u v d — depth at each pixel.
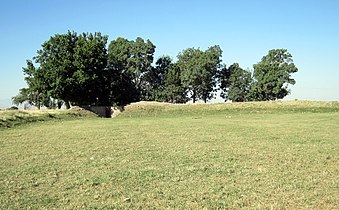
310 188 10.70
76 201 9.76
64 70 59.44
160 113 64.12
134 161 15.39
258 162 14.80
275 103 65.00
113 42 88.94
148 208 9.14
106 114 68.19
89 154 17.47
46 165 14.80
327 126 30.75
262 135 24.66
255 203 9.41
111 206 9.27
